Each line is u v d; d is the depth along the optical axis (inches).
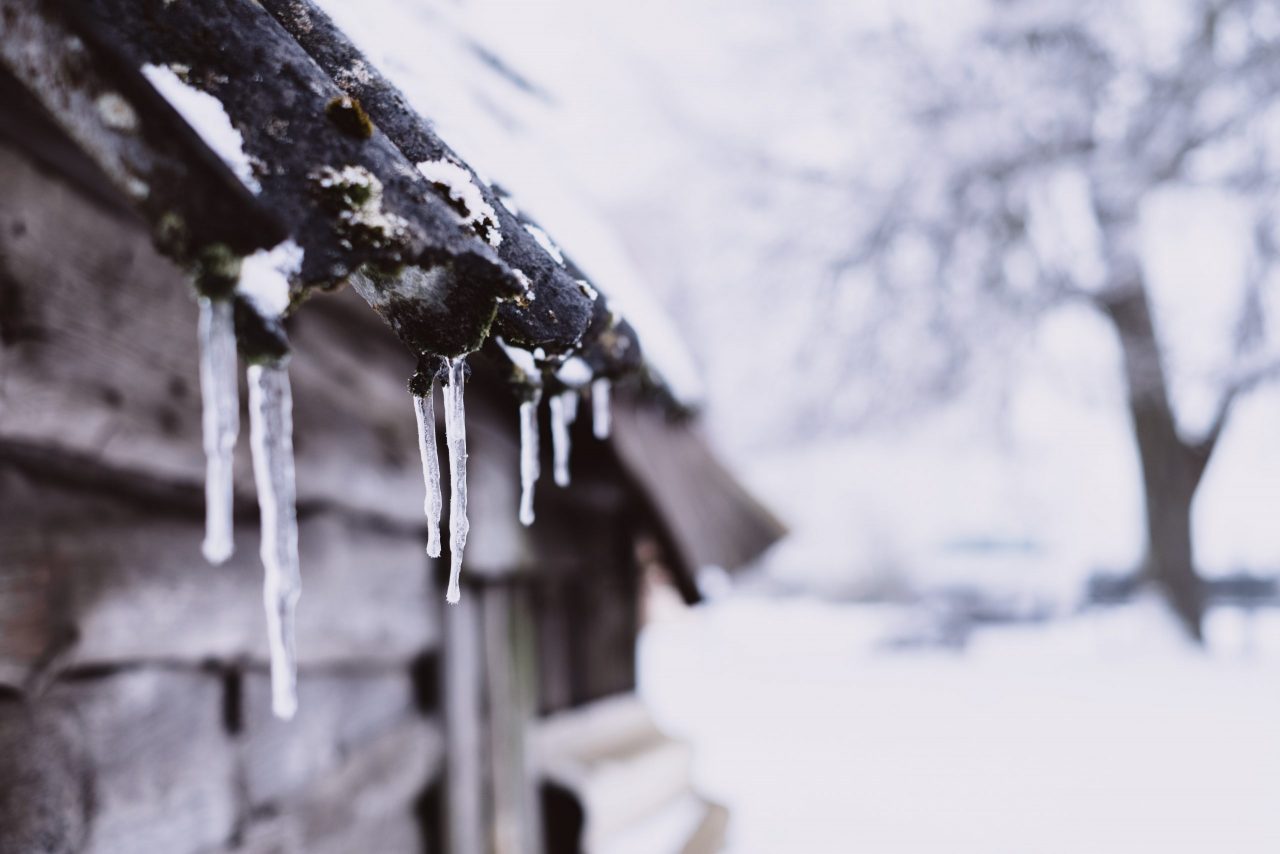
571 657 149.4
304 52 29.8
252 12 29.0
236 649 69.1
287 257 25.6
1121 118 391.2
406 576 100.3
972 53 400.2
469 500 107.3
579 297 31.5
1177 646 468.4
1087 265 430.9
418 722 103.4
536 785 127.4
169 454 62.7
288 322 79.7
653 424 115.8
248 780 70.0
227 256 25.3
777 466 714.2
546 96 107.0
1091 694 388.8
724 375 524.1
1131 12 388.5
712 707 395.9
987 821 225.9
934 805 241.1
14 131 49.7
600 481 127.3
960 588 560.4
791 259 482.6
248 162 25.7
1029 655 499.5
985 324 450.3
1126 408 493.7
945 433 503.2
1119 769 270.2
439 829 104.0
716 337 520.1
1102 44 393.4
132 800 56.6
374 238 25.9
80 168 53.7
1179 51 383.9
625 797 141.6
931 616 569.6
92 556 55.0
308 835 77.2
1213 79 367.2
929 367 467.5
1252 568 697.6
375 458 91.9
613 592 167.0
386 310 29.0
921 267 453.4
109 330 58.2
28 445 51.8
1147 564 503.2
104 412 56.4
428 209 27.4
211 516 29.4
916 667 483.5
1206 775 259.4
